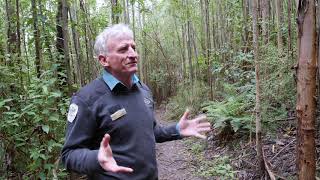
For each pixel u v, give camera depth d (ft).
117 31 6.63
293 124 16.46
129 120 6.68
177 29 45.27
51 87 13.89
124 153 6.63
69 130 6.49
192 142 22.07
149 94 7.59
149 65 54.19
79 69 21.68
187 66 40.45
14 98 13.12
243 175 14.79
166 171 18.07
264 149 15.69
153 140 7.09
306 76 8.42
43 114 12.75
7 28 16.93
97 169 5.87
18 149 13.20
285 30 19.58
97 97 6.57
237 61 22.98
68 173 13.67
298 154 9.00
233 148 18.19
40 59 15.25
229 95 22.06
